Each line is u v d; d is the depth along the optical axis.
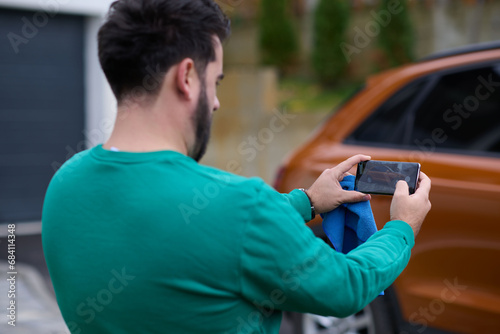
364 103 3.22
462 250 2.65
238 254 0.97
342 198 1.31
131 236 1.00
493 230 2.56
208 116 1.10
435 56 3.13
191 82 1.07
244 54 11.54
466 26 8.85
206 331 1.00
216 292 0.98
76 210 1.06
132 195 1.01
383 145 3.06
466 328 2.68
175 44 1.04
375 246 1.11
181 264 0.98
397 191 1.21
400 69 3.23
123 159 1.04
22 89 7.75
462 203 2.67
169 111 1.06
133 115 1.07
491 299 2.58
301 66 11.23
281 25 11.03
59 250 1.08
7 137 7.72
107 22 1.07
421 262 2.79
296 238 1.00
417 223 1.18
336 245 1.35
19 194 7.84
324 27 10.37
